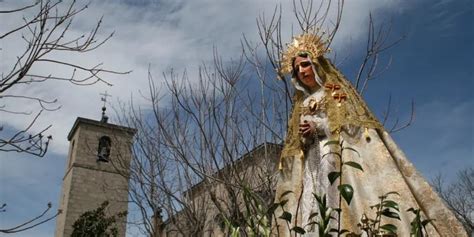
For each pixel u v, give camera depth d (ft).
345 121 16.99
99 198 123.75
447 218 14.44
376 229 13.21
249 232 13.94
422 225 12.69
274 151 36.86
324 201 12.26
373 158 16.17
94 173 126.31
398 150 16.12
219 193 40.55
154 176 46.29
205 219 42.34
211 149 39.29
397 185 15.38
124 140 55.62
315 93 19.17
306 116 18.78
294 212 18.07
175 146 41.22
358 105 17.43
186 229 45.06
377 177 15.81
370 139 16.51
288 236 17.54
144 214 47.80
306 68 19.21
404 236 14.40
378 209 13.44
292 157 19.11
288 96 31.12
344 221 15.33
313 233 15.94
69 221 122.11
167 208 46.01
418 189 15.21
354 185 15.90
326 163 16.88
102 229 80.64
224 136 39.29
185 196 45.37
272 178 34.63
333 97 17.94
